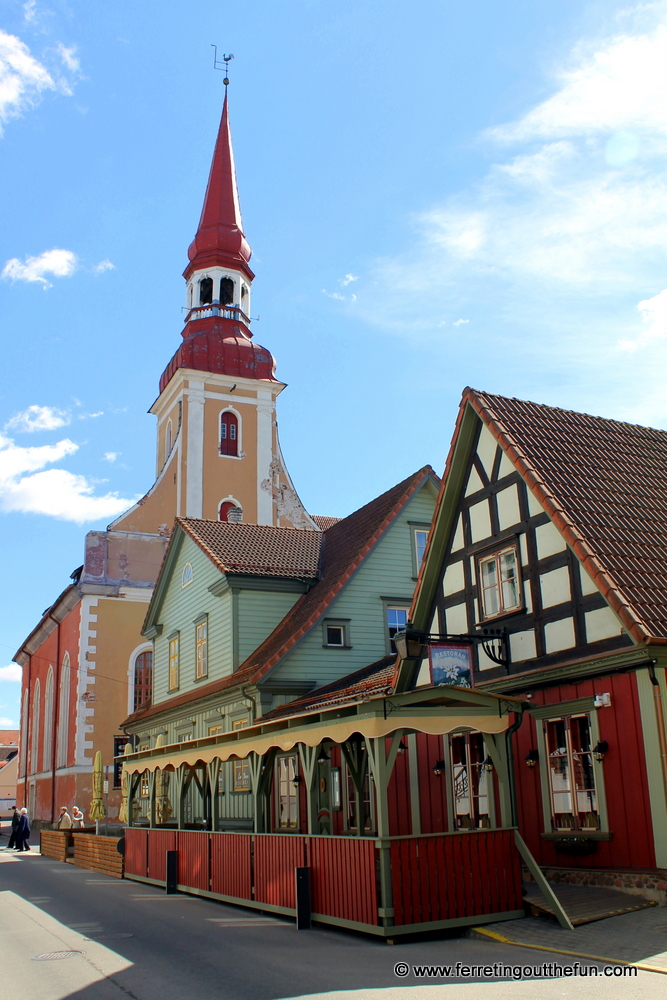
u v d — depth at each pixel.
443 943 10.83
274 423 49.78
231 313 51.47
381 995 8.24
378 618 23.72
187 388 48.09
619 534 14.21
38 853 32.75
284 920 13.24
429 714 11.73
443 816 16.53
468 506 17.12
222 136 54.69
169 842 18.53
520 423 16.34
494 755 12.23
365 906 11.17
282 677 22.12
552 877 13.95
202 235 52.12
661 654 12.41
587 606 13.84
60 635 47.31
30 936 12.79
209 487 47.03
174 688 28.92
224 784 23.25
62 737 44.47
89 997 8.78
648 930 10.46
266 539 28.22
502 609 15.93
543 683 14.43
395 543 24.52
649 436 18.12
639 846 12.45
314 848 12.47
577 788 13.87
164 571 30.34
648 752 12.42
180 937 12.09
